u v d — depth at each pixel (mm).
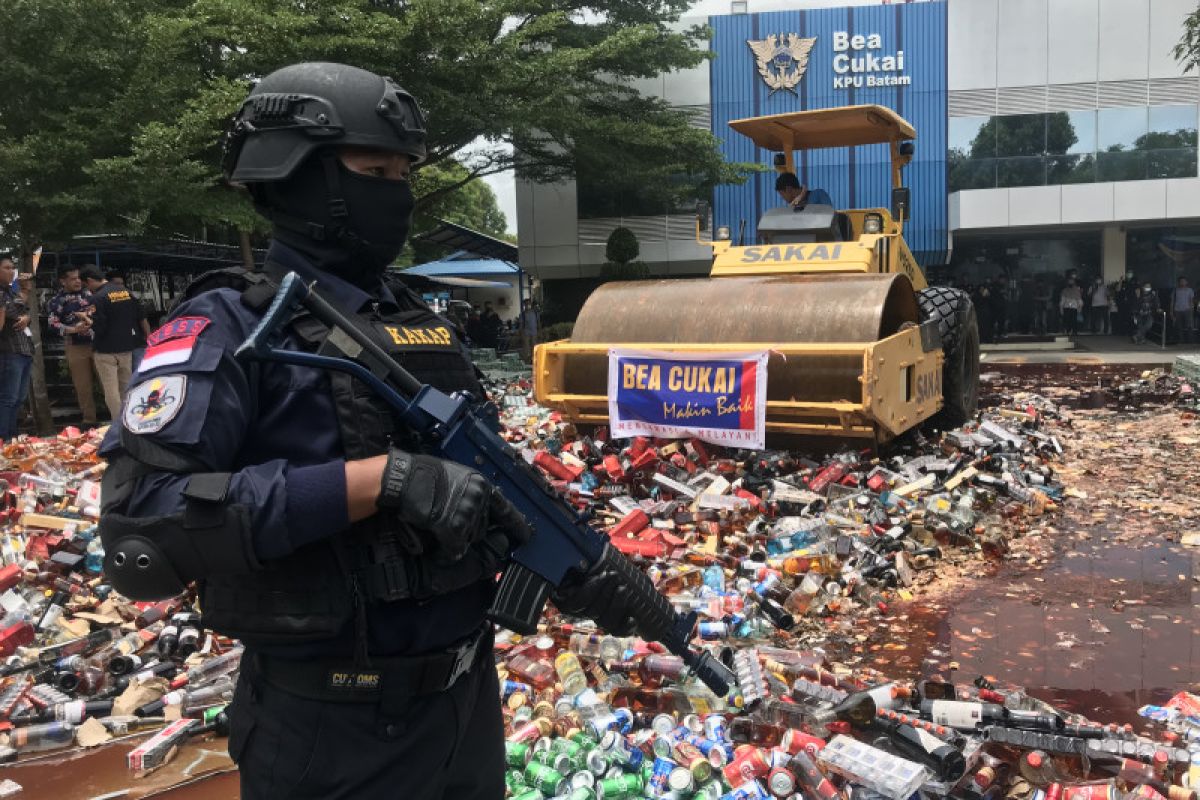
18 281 10859
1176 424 9352
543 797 2756
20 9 10375
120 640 3904
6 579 4418
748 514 5418
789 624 4219
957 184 24469
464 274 30984
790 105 24688
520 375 15656
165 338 1486
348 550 1521
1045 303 26156
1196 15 16062
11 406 9367
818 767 2734
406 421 1598
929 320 6973
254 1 12906
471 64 14648
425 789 1643
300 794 1570
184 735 3236
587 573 1859
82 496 5488
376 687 1554
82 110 10875
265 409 1529
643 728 3168
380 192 1667
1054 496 6348
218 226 13781
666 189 19422
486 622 1824
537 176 20203
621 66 18812
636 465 6145
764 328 6316
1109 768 2820
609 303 7121
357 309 1671
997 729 2918
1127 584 4734
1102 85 23734
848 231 8719
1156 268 25953
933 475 6031
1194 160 23531
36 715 3332
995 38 23938
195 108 11273
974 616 4367
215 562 1353
